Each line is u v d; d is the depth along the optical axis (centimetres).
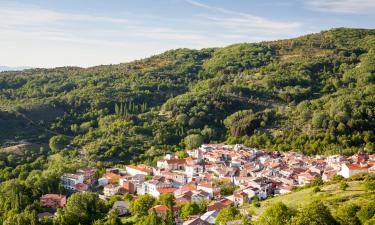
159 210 15275
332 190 15275
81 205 15550
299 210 12056
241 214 14012
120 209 16500
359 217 11119
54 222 14700
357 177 16362
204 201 16675
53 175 19812
